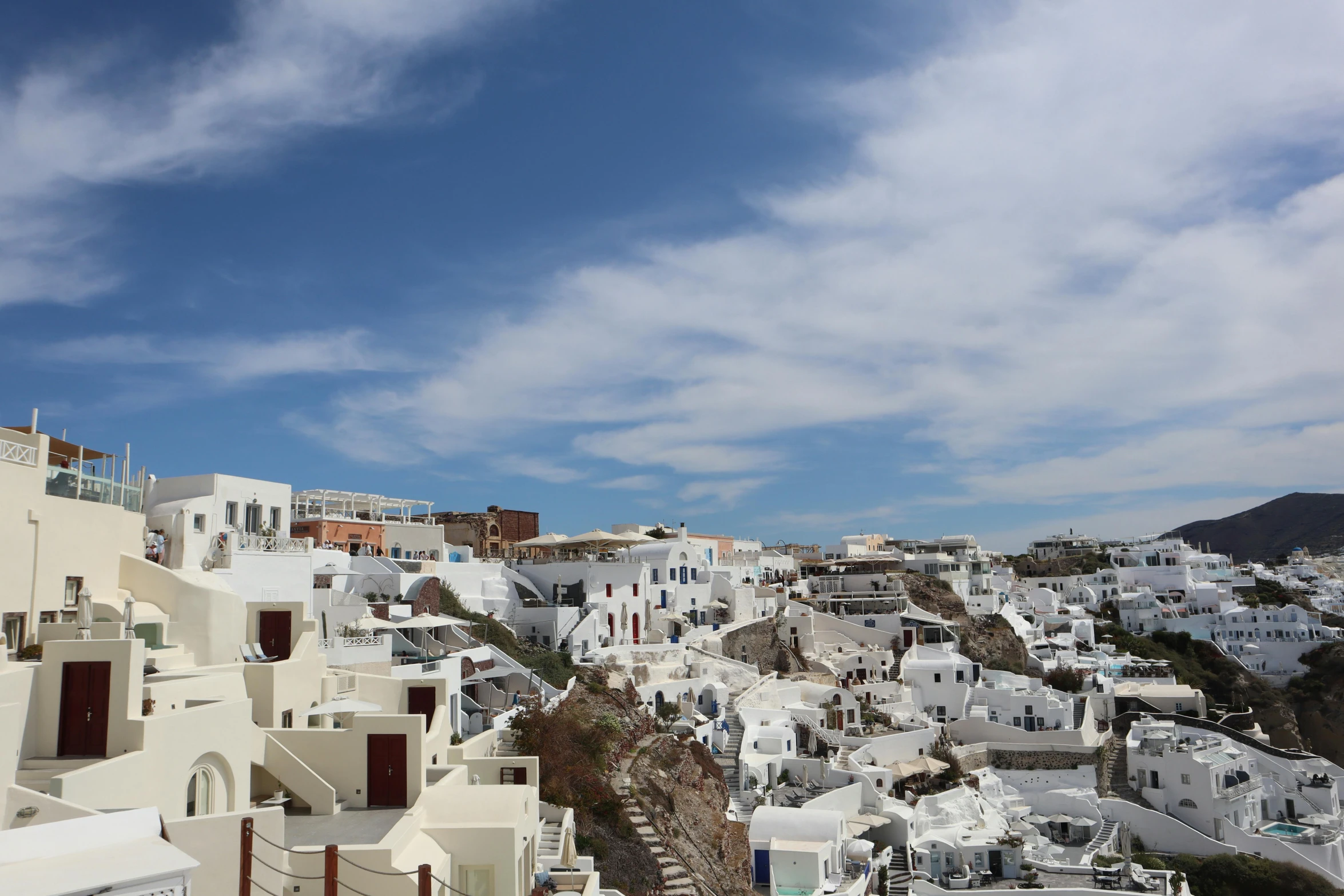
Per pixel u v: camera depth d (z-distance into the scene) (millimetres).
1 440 26672
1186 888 67375
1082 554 184500
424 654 48219
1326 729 115000
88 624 23969
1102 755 86688
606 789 43438
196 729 22250
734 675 80562
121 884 14094
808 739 74500
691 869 43062
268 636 34656
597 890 31125
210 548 41219
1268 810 84812
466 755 34844
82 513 29812
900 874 63656
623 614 81438
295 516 80062
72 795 18266
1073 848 73938
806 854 52750
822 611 113938
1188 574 157625
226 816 19797
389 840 22047
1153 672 112875
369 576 59719
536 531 111312
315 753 26781
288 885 20688
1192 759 80750
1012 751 85562
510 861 24031
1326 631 128375
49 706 20844
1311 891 68938
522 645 66750
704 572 97062
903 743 79688
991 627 117625
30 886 13656
